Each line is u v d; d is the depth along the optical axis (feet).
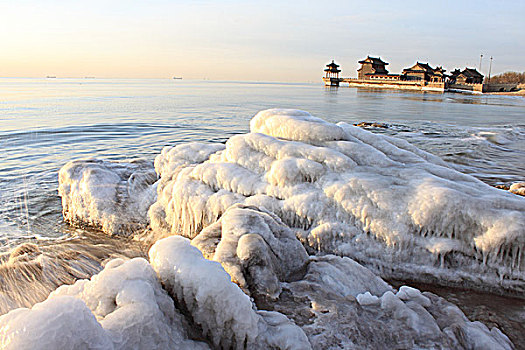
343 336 9.05
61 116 86.89
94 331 6.27
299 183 17.84
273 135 21.53
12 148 46.91
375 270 15.53
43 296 12.87
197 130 68.64
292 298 10.75
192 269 8.54
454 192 15.12
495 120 92.17
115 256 17.13
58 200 27.09
